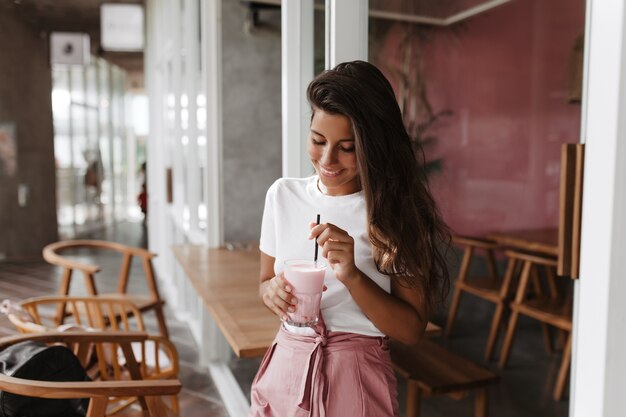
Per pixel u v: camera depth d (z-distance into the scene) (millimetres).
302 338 1272
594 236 954
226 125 3869
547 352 4031
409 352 2641
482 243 4203
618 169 906
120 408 2287
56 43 8125
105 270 7289
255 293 2361
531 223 4453
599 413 953
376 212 1204
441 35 4609
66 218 9945
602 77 923
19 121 8234
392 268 1244
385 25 4219
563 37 4121
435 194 4789
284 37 2312
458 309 4391
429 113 4754
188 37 4391
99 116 11664
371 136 1172
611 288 927
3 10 7883
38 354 1820
